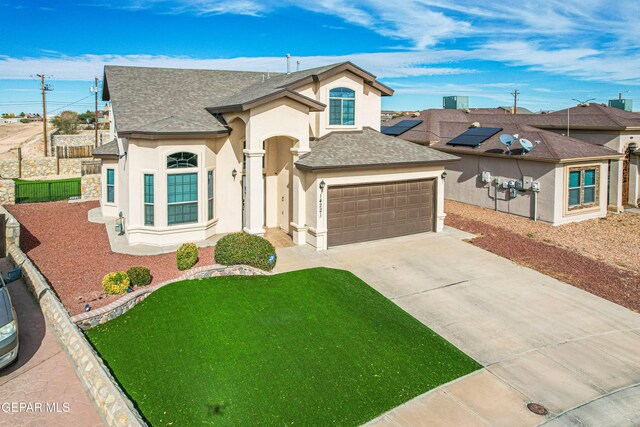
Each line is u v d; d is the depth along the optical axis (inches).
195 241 681.0
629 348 420.5
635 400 343.0
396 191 737.0
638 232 800.3
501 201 934.4
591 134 1016.9
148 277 509.0
